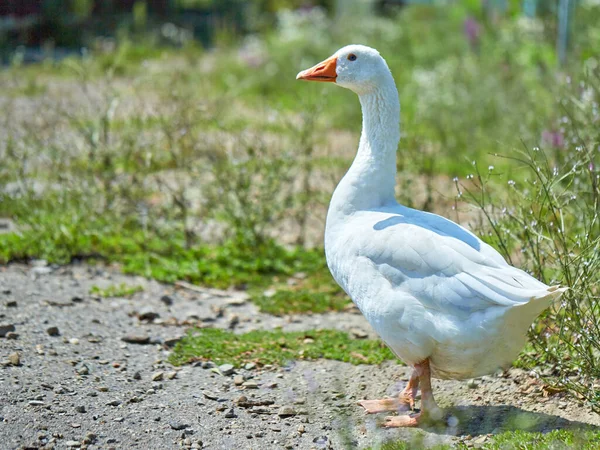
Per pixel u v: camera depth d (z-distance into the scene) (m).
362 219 2.94
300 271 3.79
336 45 8.30
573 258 3.04
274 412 2.94
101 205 4.04
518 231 3.20
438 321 2.77
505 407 2.92
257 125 4.84
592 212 3.03
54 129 4.39
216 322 3.42
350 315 3.48
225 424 2.88
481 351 2.76
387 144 3.01
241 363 3.17
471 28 6.35
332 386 3.06
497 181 4.02
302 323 3.43
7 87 6.27
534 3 6.76
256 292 3.63
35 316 3.34
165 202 4.04
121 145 4.00
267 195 3.88
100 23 10.52
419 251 2.79
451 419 2.84
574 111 3.68
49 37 10.05
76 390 2.98
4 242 3.79
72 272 3.69
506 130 4.73
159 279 3.68
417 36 8.19
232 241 3.91
